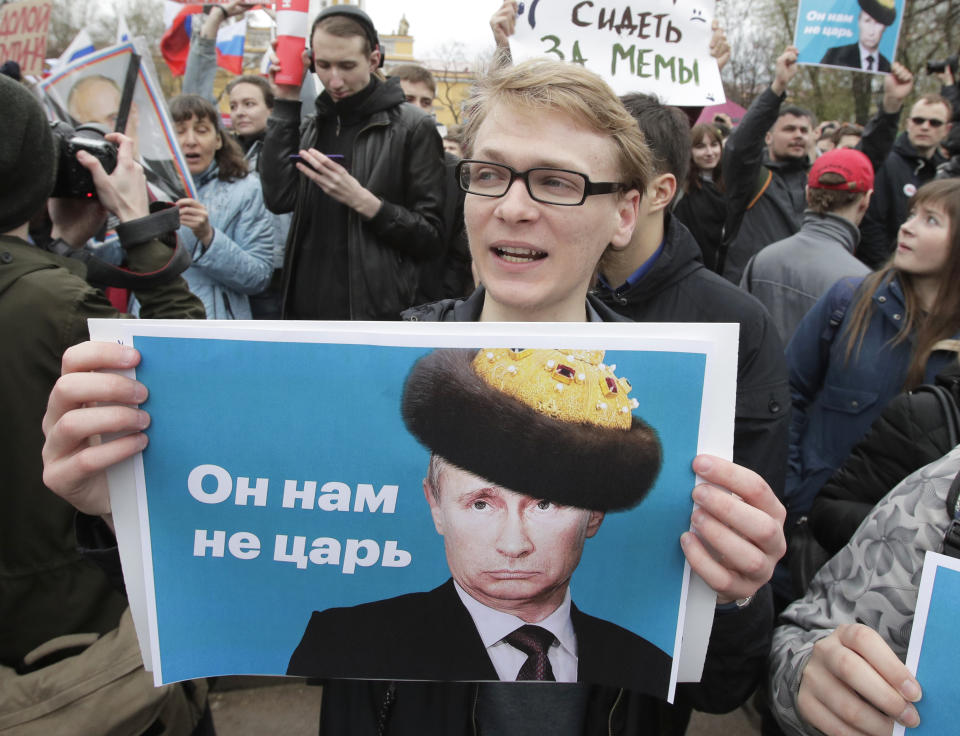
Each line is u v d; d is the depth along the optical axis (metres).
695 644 0.88
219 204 3.05
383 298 2.79
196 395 0.84
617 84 2.40
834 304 2.14
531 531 0.85
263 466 0.85
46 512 1.16
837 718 0.85
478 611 0.87
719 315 1.62
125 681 1.12
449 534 0.86
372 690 1.03
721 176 3.61
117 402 0.84
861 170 2.57
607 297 1.70
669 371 0.82
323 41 2.65
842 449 2.05
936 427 1.30
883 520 0.96
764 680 1.02
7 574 1.15
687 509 0.84
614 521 0.85
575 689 1.03
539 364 0.84
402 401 0.84
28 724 1.07
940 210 1.81
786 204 3.71
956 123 3.80
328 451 0.85
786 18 15.91
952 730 0.77
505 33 2.41
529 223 0.93
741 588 0.83
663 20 2.39
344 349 0.83
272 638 0.88
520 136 0.92
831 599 0.99
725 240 3.08
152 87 1.88
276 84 2.85
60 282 1.20
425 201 2.84
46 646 1.14
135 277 1.49
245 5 4.02
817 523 1.49
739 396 1.59
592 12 2.38
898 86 3.73
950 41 13.96
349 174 2.76
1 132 1.17
